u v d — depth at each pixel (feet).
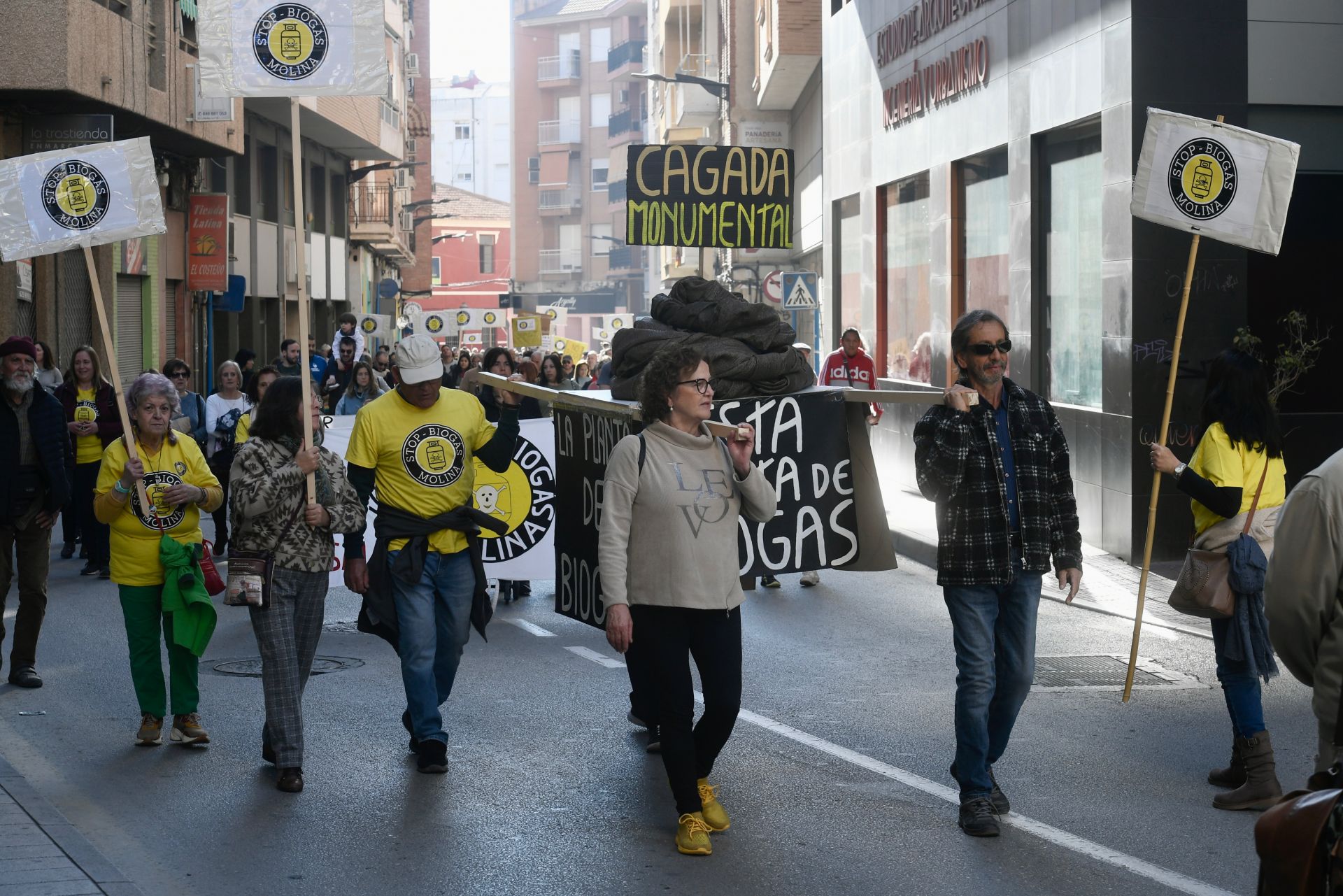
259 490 23.11
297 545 23.49
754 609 41.11
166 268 95.09
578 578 24.93
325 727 27.25
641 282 348.79
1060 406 54.80
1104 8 49.73
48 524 30.48
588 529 24.66
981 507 20.88
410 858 19.93
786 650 34.94
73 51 68.44
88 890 17.54
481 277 382.22
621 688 30.63
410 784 23.52
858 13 85.40
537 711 28.53
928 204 73.20
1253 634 22.24
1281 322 49.14
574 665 33.04
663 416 20.52
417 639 24.08
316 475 23.68
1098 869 19.45
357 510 23.95
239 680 31.40
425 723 24.20
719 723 20.72
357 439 24.11
